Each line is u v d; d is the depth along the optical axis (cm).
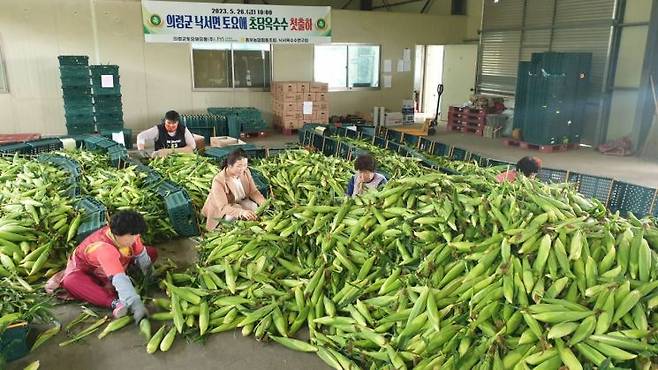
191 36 1047
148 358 284
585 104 1094
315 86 1154
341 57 1316
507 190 316
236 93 1215
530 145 1073
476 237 296
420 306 271
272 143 1050
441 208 309
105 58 1080
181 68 1149
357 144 723
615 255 268
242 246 362
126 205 464
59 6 1023
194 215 460
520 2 1231
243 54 1202
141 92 1128
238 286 334
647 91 991
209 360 283
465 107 1272
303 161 603
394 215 330
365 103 1370
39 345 292
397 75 1388
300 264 344
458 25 1427
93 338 302
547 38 1177
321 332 302
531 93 1038
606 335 235
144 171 558
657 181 796
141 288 346
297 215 361
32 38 1016
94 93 964
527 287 259
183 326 307
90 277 338
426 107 1631
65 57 933
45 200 417
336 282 322
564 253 266
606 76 1059
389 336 278
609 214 311
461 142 1141
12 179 501
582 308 247
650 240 279
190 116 1066
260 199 475
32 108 1046
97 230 367
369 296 307
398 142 805
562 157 985
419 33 1383
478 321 254
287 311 315
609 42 1042
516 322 251
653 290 250
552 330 238
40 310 298
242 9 1062
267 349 293
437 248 295
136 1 1080
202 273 346
